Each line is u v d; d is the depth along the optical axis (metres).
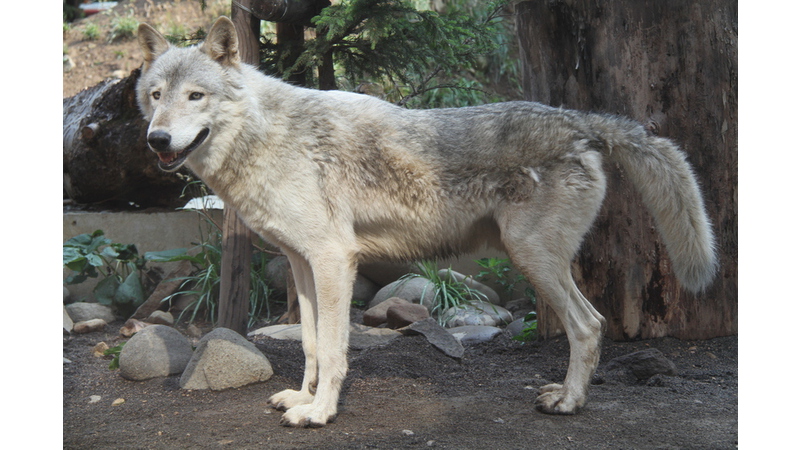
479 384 3.73
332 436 2.94
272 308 5.78
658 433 2.92
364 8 4.75
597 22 4.17
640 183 3.34
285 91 3.34
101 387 3.83
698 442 2.82
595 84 4.23
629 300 4.25
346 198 3.23
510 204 3.23
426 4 9.14
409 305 4.93
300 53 5.26
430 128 3.33
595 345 3.25
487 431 2.97
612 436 2.90
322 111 3.29
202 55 3.15
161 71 3.12
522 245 3.21
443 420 3.12
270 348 4.33
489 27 5.96
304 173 3.18
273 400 3.34
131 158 6.11
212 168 3.20
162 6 12.07
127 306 5.64
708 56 4.12
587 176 3.21
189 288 5.76
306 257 3.20
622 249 4.23
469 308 5.48
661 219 3.35
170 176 6.22
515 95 9.36
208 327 5.34
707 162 4.19
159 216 6.08
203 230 6.04
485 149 3.26
